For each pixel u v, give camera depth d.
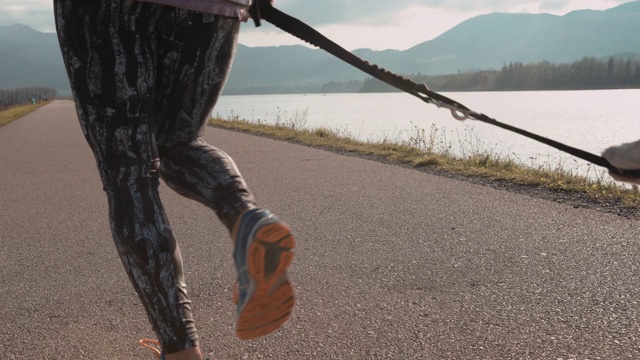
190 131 2.06
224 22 2.00
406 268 3.88
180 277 1.91
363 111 68.44
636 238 4.46
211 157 2.02
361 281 3.64
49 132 19.42
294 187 7.29
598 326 2.85
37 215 6.14
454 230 4.89
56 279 3.92
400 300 3.29
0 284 3.85
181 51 1.94
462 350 2.63
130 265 1.86
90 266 4.20
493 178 7.55
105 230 5.34
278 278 1.68
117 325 3.09
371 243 4.55
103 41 1.82
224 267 4.05
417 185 7.21
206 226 5.32
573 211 5.49
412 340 2.76
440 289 3.46
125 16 1.83
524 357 2.54
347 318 3.05
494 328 2.86
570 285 3.46
